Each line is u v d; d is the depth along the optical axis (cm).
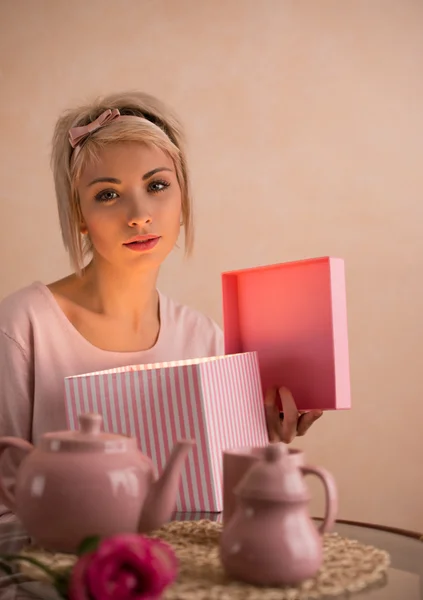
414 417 230
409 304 232
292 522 68
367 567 74
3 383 128
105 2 228
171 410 100
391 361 231
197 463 99
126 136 120
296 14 233
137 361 132
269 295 118
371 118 235
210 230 228
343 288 112
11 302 131
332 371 110
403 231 234
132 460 76
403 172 235
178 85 229
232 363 105
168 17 229
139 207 120
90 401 101
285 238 230
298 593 67
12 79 225
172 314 140
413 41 235
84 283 134
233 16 231
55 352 128
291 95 232
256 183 230
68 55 227
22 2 227
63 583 66
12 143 225
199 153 228
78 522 73
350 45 235
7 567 75
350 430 228
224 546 69
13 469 116
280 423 114
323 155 232
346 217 232
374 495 228
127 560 60
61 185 130
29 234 224
